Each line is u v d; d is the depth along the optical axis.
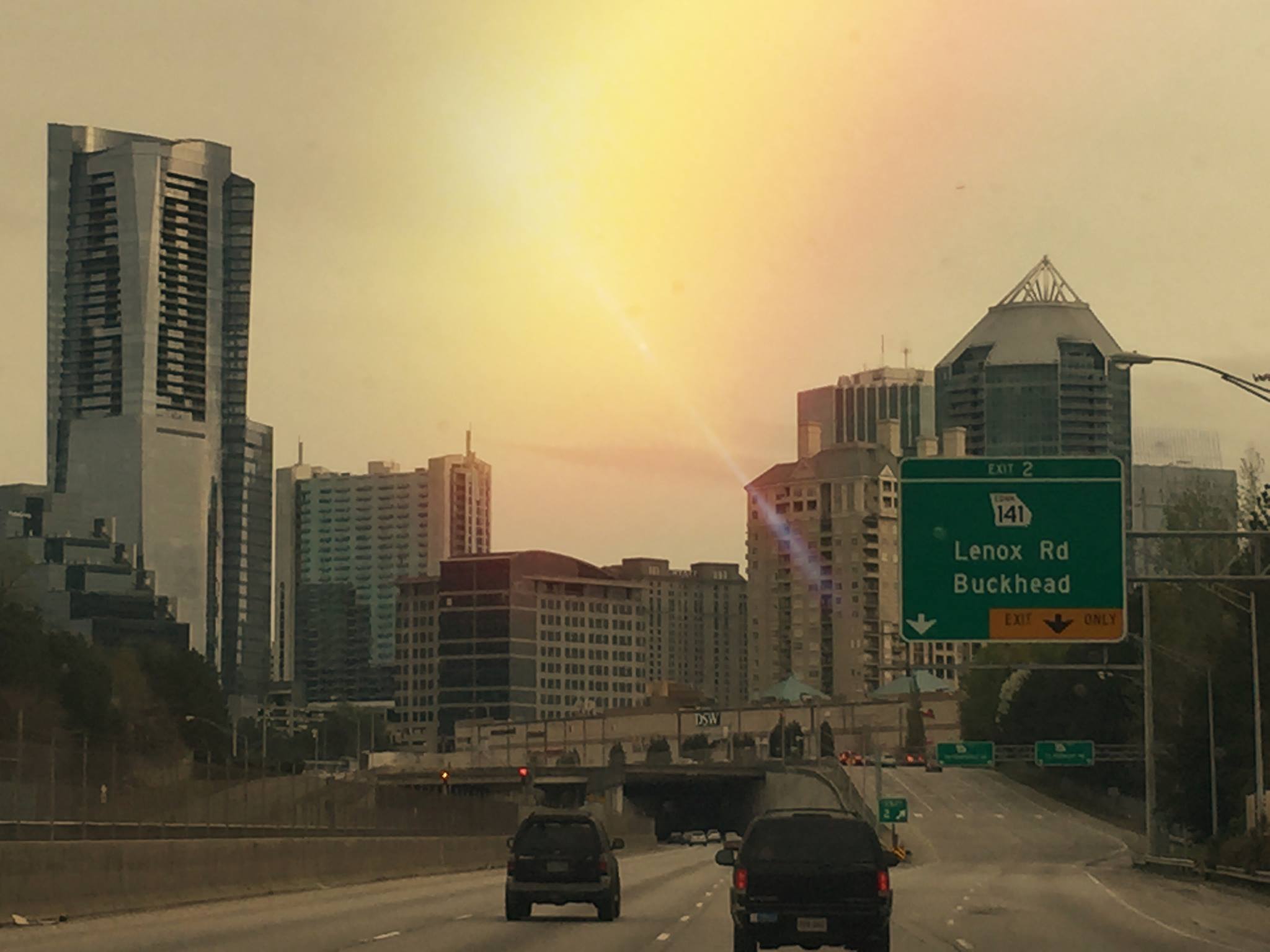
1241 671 93.06
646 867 87.88
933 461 43.12
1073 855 120.38
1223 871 69.19
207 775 68.50
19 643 154.62
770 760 183.62
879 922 26.69
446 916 39.19
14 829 49.03
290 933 31.81
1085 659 169.12
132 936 30.16
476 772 186.88
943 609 42.69
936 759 107.62
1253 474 128.62
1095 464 42.84
